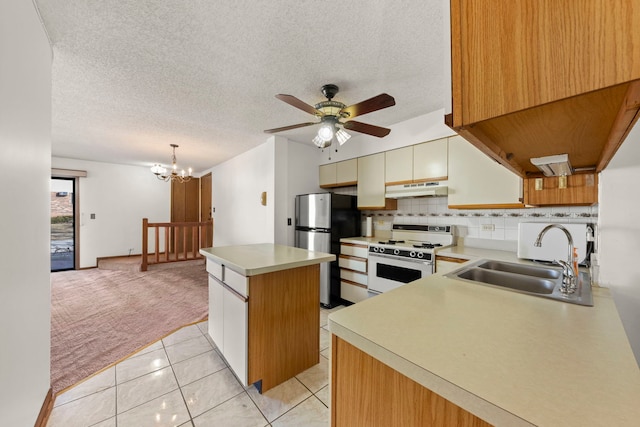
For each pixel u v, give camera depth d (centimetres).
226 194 538
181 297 355
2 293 95
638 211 128
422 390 65
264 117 292
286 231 377
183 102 253
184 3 134
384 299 104
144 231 501
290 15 142
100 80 212
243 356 168
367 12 140
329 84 216
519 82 53
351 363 81
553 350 66
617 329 78
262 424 148
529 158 110
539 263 182
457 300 103
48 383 153
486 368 59
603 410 46
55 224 518
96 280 441
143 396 169
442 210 299
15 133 105
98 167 556
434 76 204
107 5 135
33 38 125
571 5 47
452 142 261
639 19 41
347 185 388
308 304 199
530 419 45
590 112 58
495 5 56
